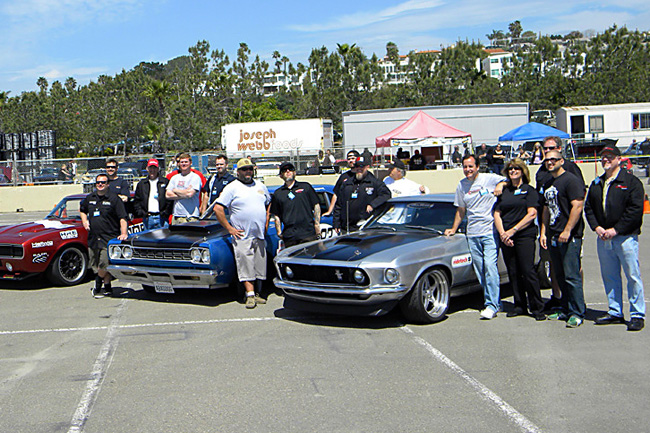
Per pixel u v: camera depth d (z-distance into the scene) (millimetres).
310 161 29688
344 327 6480
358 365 5207
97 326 6828
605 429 3840
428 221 7348
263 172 32281
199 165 28922
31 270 8766
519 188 6426
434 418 4062
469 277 6918
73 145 64938
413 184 9188
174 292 7961
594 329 6105
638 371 4863
